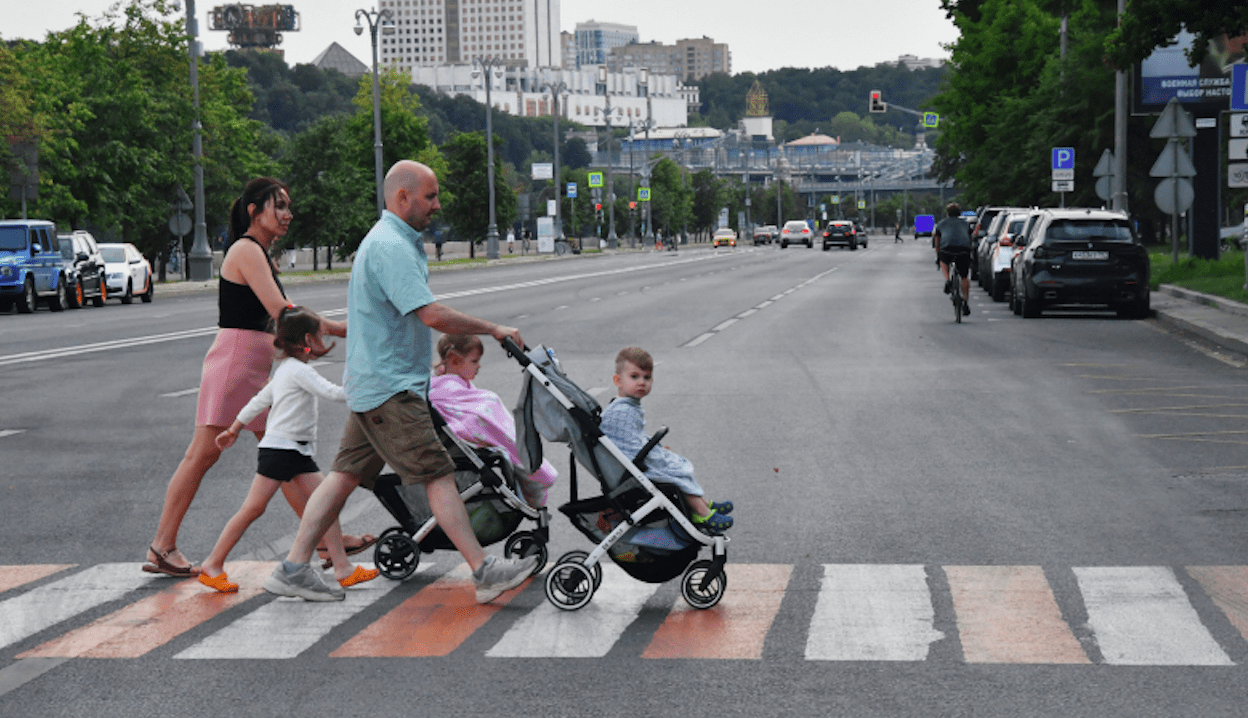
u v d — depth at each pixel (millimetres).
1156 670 7758
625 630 8742
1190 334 30844
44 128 64750
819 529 11648
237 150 88500
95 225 75000
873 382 22406
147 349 31359
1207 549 10758
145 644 8570
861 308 42469
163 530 10320
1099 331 32281
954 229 35844
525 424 9398
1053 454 15328
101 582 10219
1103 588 9594
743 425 17734
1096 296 35562
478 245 162625
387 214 9328
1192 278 45562
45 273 50250
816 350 28359
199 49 79312
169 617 9219
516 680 7730
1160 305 38156
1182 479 13742
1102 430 16984
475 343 10141
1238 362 24531
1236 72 36031
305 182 95000
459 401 10055
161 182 78125
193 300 59219
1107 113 76938
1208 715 7016
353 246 101750
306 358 9953
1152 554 10609
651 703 7293
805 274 71562
